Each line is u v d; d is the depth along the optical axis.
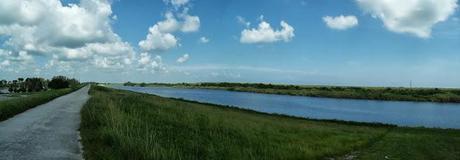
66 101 39.88
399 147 17.92
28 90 86.44
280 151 15.09
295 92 123.19
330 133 22.09
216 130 18.72
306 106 68.31
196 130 18.20
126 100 36.00
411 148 17.69
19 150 11.68
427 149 17.64
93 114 19.58
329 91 118.81
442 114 56.41
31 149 11.88
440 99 92.69
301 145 17.11
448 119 48.91
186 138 15.99
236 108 46.75
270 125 24.39
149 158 10.73
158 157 10.85
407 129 28.08
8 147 12.10
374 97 100.12
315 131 22.42
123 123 15.99
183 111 28.45
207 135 17.38
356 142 19.09
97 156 10.84
